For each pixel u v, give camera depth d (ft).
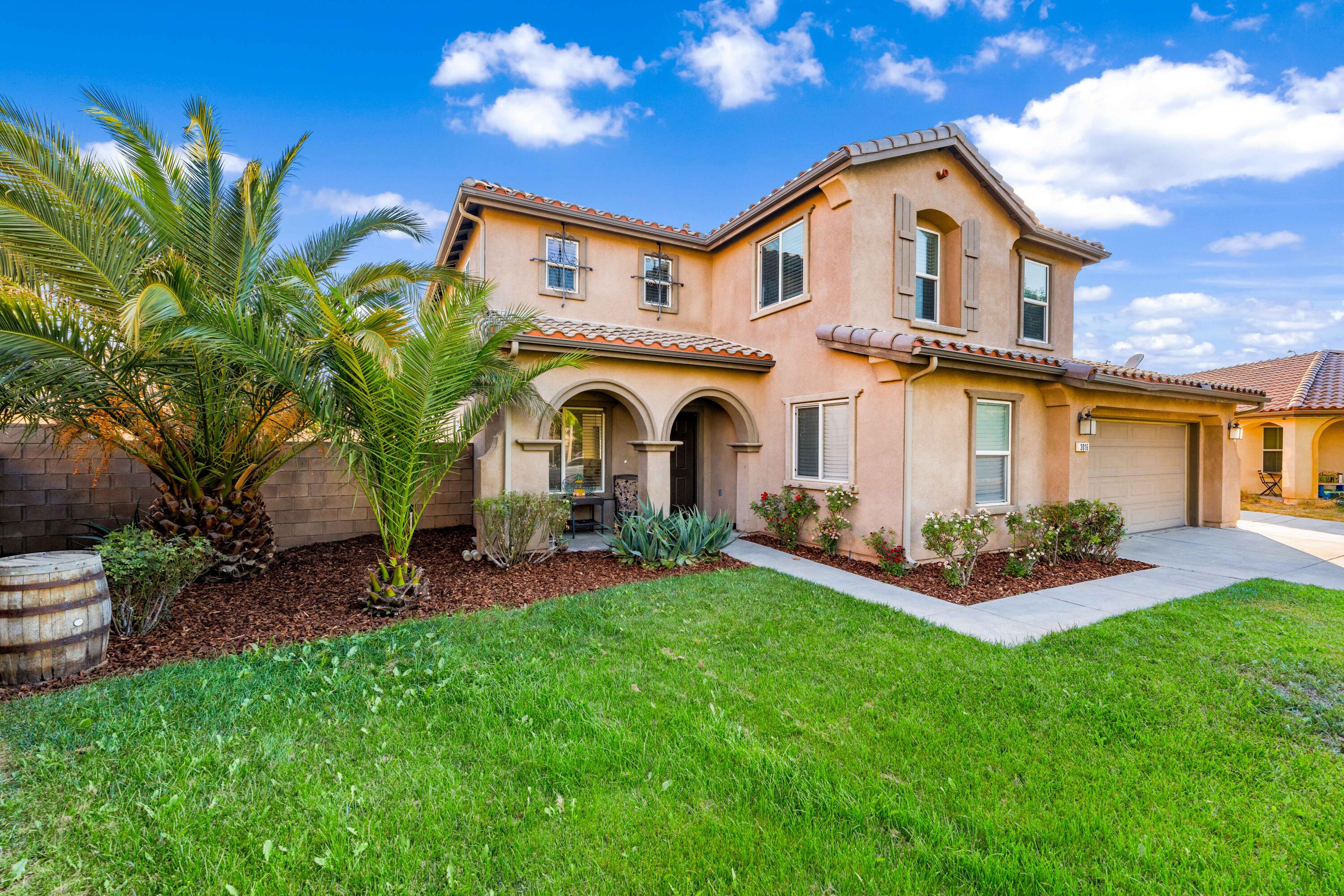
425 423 21.74
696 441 45.80
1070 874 8.97
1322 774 11.73
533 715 13.98
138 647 18.21
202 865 9.07
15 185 17.63
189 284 20.15
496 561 29.40
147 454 24.11
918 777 11.60
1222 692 15.33
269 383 23.40
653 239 43.83
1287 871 9.17
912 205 35.42
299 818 10.25
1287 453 62.59
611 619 21.49
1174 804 10.79
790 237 38.32
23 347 17.47
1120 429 41.75
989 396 32.96
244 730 13.07
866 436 31.63
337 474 35.58
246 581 26.14
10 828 9.83
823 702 14.83
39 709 13.84
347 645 18.48
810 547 35.37
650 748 12.57
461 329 20.24
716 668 17.01
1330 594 25.30
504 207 38.24
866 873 9.09
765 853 9.53
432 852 9.50
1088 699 14.98
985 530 28.55
